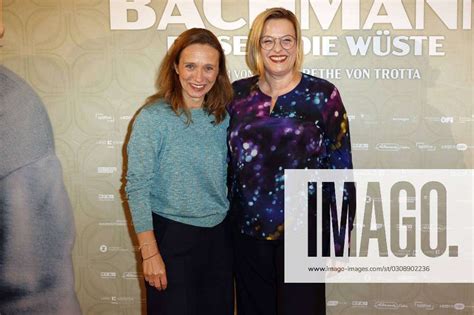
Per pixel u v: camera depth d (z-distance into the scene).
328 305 2.28
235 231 1.79
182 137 1.63
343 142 1.75
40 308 2.20
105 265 2.27
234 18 2.13
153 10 2.14
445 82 2.15
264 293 1.82
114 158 2.22
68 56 2.17
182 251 1.66
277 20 1.71
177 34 2.15
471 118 2.16
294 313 1.75
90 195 2.24
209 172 1.66
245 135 1.71
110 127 2.20
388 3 2.12
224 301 1.76
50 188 2.19
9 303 2.16
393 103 2.17
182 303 1.67
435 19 2.12
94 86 2.18
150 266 1.62
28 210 2.15
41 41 2.16
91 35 2.16
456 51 2.13
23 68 2.17
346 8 2.12
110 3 2.14
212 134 1.69
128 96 2.18
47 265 2.19
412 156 2.19
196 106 1.69
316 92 1.71
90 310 2.29
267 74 1.74
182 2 2.13
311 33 2.13
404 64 2.15
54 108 2.19
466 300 2.25
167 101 1.65
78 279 2.28
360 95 2.17
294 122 1.68
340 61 2.15
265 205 1.70
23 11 2.15
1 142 2.11
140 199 1.61
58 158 2.21
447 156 2.19
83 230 2.26
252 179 1.70
